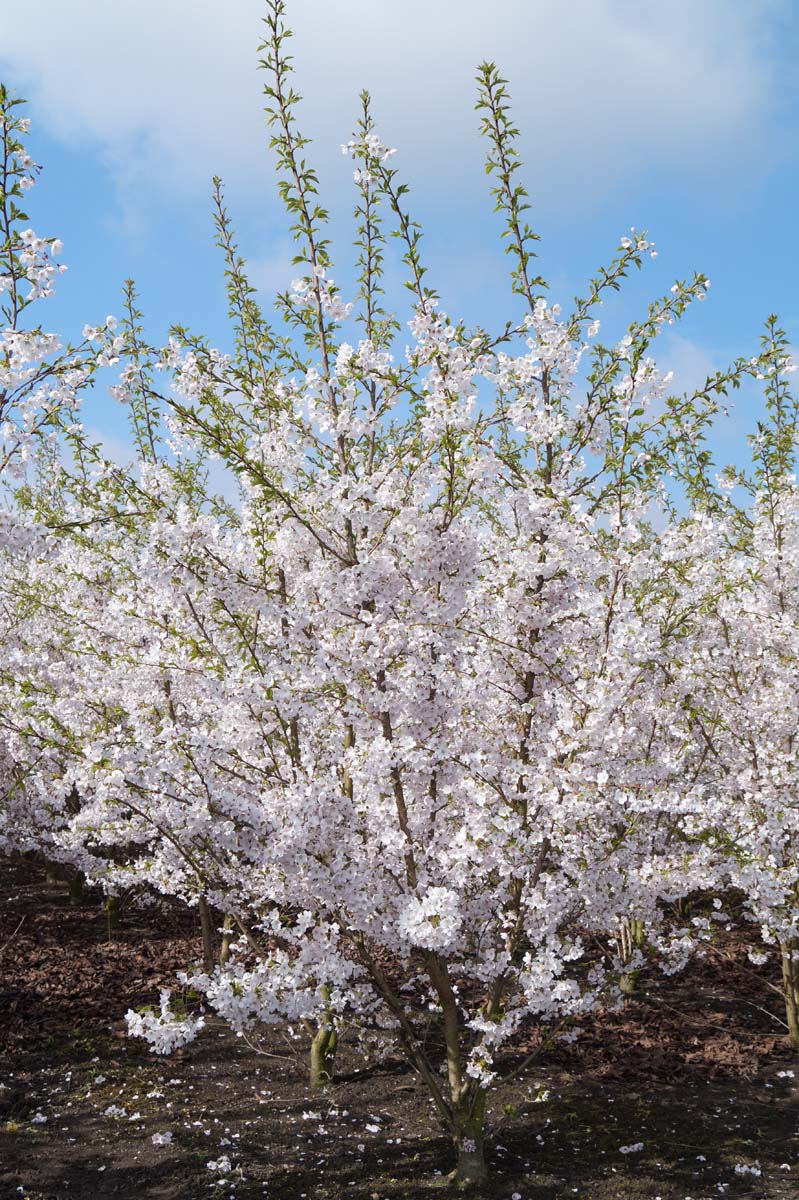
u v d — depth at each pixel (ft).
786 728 23.81
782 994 23.50
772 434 25.03
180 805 17.22
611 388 17.63
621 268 17.72
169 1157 17.31
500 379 17.13
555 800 15.94
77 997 26.05
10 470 16.44
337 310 18.49
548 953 15.55
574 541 16.85
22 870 40.14
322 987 16.89
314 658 16.57
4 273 15.53
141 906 31.63
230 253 23.40
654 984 27.50
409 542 16.75
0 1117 19.13
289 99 18.02
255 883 18.25
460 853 15.65
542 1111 19.60
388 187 16.94
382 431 21.39
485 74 17.43
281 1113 19.33
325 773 18.25
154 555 17.38
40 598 28.17
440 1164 17.15
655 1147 17.97
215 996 14.80
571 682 17.98
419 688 16.51
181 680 22.00
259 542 18.95
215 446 17.19
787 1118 19.31
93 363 16.43
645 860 19.26
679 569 23.34
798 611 25.50
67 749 23.21
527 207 17.63
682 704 23.67
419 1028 23.08
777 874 20.49
